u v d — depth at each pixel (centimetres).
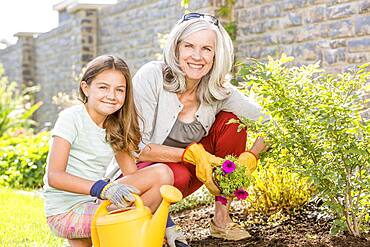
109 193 284
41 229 432
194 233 386
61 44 1340
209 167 333
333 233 340
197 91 353
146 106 342
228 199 355
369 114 477
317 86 342
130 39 1056
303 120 339
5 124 1074
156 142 353
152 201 318
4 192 627
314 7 633
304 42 648
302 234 363
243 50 742
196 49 333
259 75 338
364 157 331
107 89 302
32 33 1538
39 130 1490
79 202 309
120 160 329
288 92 341
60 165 299
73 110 310
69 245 342
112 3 1165
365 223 368
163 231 284
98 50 1197
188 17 342
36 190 684
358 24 579
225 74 348
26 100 1507
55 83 1391
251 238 364
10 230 429
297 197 408
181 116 355
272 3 696
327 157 340
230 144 360
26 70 1541
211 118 359
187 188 364
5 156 768
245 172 333
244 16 742
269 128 346
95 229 288
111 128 314
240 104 361
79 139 309
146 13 995
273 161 367
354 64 584
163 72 348
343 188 339
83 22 1196
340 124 329
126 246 278
